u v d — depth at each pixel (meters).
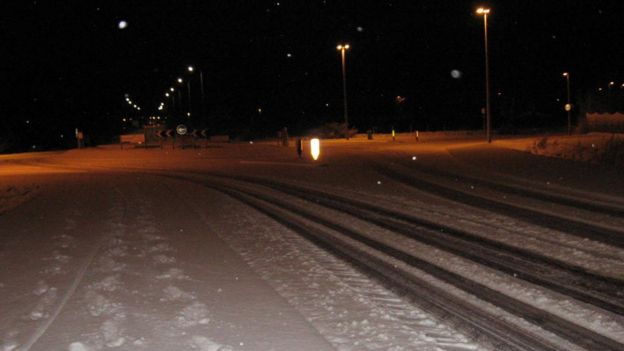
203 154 54.97
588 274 10.30
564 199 19.08
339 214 17.58
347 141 66.12
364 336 7.60
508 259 11.44
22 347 7.24
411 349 7.15
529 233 13.77
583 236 13.27
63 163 53.94
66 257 12.34
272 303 8.96
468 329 7.82
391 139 67.50
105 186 29.22
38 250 13.20
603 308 8.55
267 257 12.18
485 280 10.08
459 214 16.81
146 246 13.40
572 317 8.23
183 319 8.23
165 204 21.12
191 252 12.72
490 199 19.62
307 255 12.30
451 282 10.02
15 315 8.53
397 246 12.92
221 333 7.68
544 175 25.77
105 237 14.59
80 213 19.30
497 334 7.63
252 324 8.02
